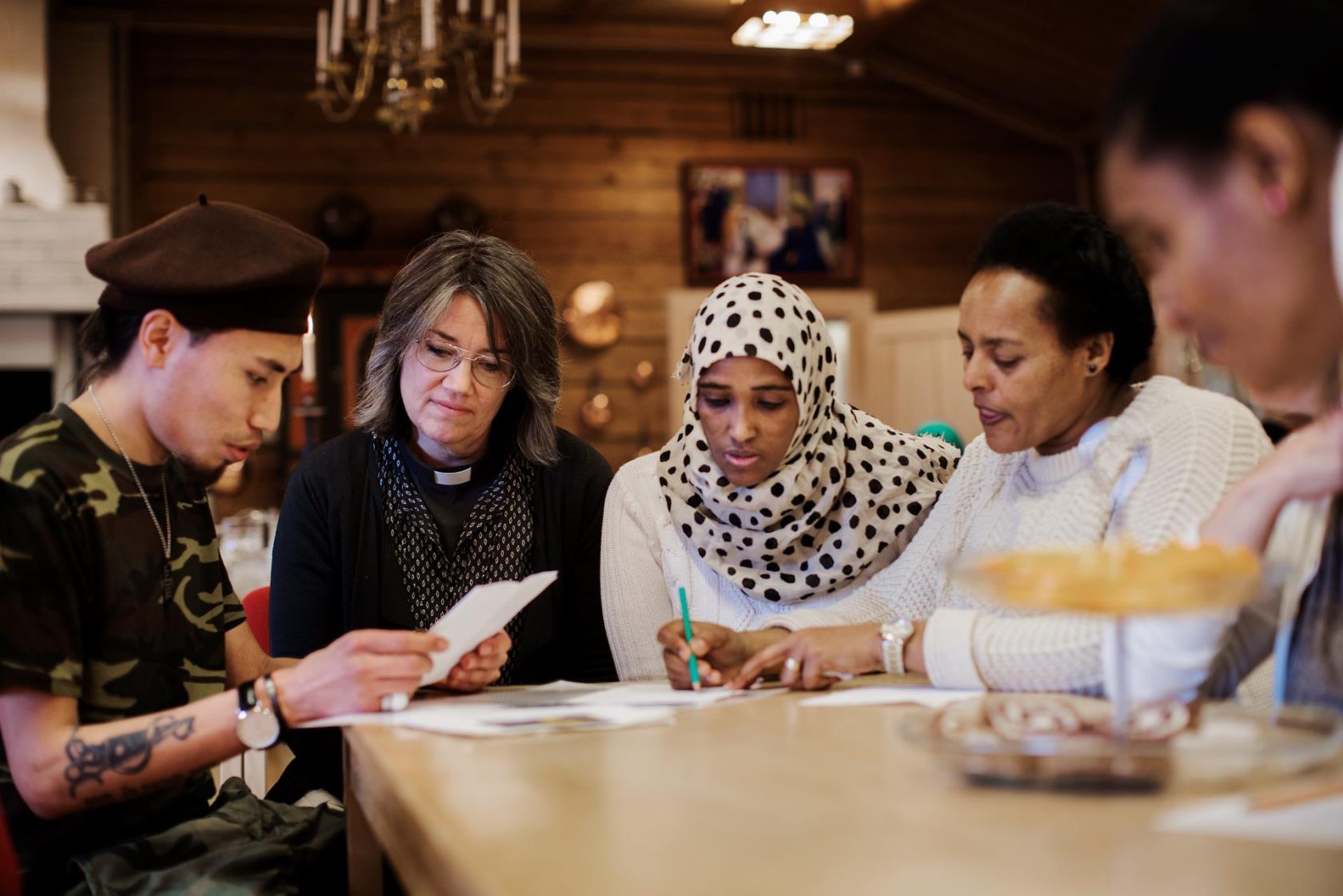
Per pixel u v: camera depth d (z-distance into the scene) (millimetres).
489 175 8156
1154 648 1232
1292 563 1238
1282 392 976
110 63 7609
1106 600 972
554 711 1462
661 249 8359
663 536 2086
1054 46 7824
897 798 978
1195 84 859
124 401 1537
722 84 8523
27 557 1392
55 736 1390
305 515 2150
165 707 1565
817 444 2004
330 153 7949
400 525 2143
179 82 7805
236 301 1497
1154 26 903
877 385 8391
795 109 8617
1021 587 1004
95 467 1502
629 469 2188
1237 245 877
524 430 2197
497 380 2084
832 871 799
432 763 1184
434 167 8094
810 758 1139
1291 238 863
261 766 2639
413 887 1033
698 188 8406
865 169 8703
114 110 7613
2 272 6711
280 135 7898
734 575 2021
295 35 7914
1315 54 823
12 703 1399
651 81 8438
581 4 7887
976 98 8750
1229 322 918
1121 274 1530
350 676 1447
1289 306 889
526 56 8273
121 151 7633
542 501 2240
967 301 1577
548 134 8266
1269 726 1084
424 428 2078
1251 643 1416
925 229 8758
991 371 1556
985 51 8164
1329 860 772
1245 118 842
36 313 6824
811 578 2014
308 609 2137
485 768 1153
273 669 1781
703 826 917
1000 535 1688
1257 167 853
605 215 8305
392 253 7633
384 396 2143
